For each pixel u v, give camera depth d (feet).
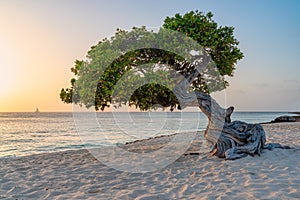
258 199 14.71
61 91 27.48
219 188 16.99
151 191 16.93
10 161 28.55
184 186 17.79
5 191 17.63
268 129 55.21
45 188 18.13
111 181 19.61
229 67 28.27
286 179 18.37
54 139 76.02
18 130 111.55
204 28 27.32
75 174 21.89
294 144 33.30
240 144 26.55
